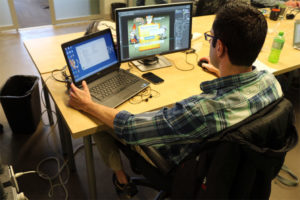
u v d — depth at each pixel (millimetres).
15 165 2033
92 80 1542
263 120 945
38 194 1839
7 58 3510
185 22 1803
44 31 4426
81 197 1839
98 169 2047
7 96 2094
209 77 1729
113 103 1406
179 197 1099
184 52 2055
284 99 1060
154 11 1672
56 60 1838
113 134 1470
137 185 1743
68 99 1445
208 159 997
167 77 1713
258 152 893
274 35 2430
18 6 5332
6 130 2355
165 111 1080
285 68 1866
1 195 1107
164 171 1188
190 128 998
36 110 2311
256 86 1004
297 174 2064
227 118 968
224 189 957
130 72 1734
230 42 946
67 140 1875
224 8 983
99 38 1533
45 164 2061
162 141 1074
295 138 1017
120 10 1565
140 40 1709
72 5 4703
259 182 1041
